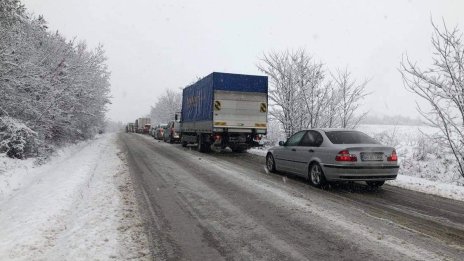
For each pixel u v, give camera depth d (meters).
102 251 4.62
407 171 12.89
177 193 8.38
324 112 18.70
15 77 12.29
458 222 6.29
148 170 12.28
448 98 10.85
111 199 7.58
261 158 17.05
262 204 7.33
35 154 14.14
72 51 18.97
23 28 14.60
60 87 16.12
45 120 14.80
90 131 34.34
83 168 12.32
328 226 5.85
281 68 19.59
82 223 5.82
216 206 7.14
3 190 8.67
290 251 4.73
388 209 7.15
